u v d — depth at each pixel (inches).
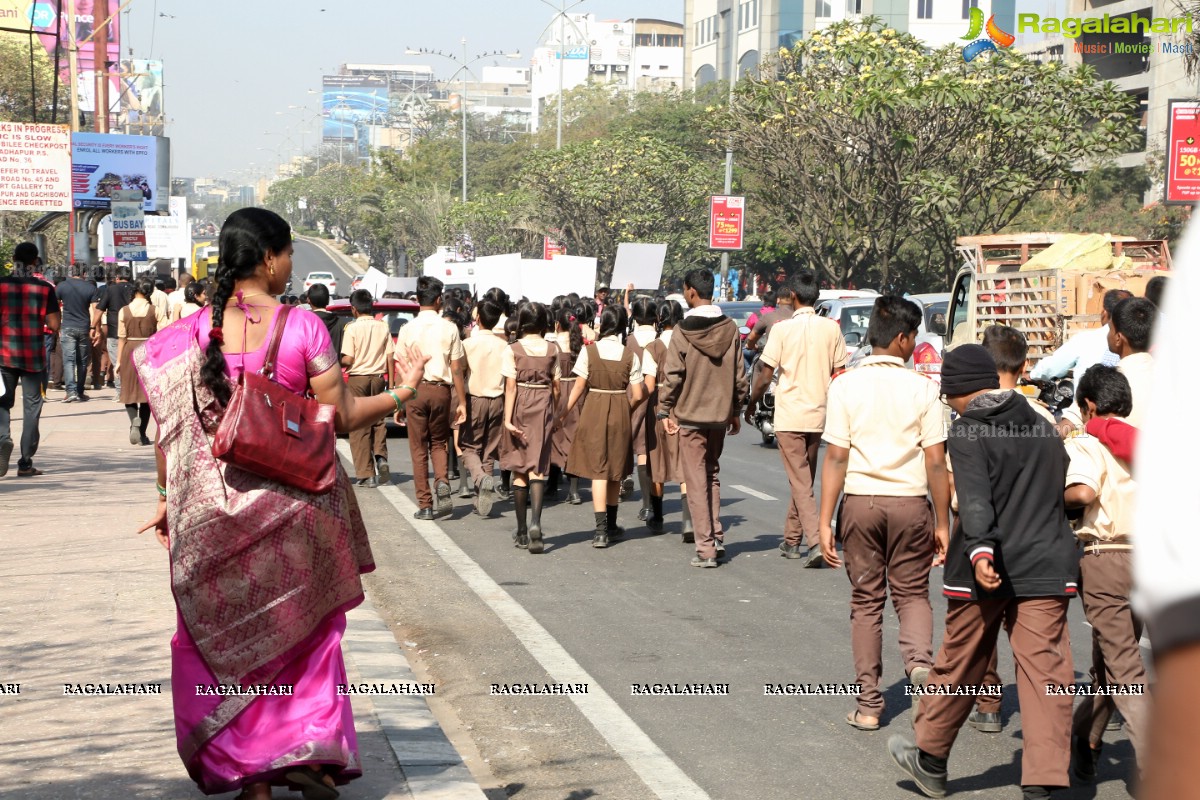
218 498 147.6
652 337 446.0
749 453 660.7
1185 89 2180.1
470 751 210.2
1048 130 1286.9
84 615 261.6
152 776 166.9
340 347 533.3
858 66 1412.4
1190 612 30.0
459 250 2987.2
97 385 904.9
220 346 150.3
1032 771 179.0
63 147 1190.3
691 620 301.9
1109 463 191.6
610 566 366.6
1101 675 197.6
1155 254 576.1
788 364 366.9
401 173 4254.4
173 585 149.5
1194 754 29.6
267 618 147.0
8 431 471.8
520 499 392.2
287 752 146.2
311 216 7790.4
